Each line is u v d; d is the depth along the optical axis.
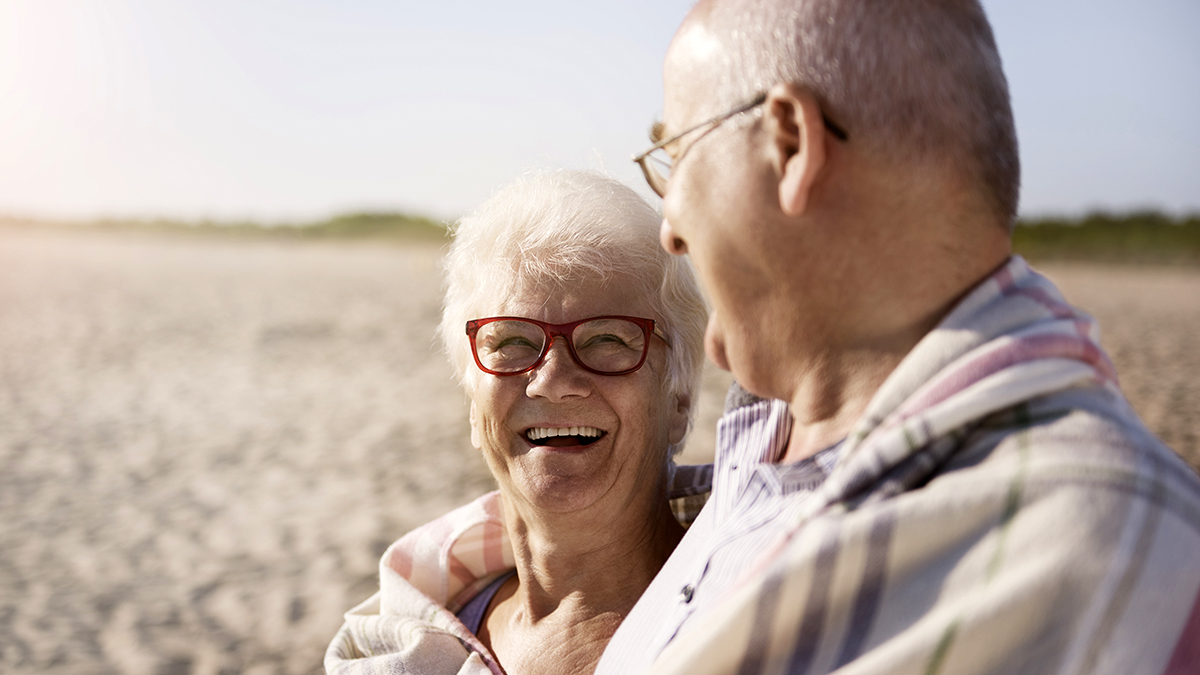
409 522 6.29
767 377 0.98
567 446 1.52
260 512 6.65
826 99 0.85
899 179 0.84
